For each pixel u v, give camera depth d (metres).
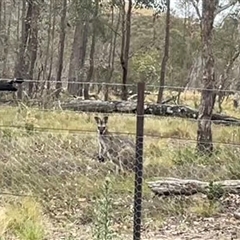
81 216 7.54
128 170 10.42
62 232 6.92
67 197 8.34
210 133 12.17
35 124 13.48
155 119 15.61
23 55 24.52
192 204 8.22
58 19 38.47
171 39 40.28
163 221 7.56
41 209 7.72
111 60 39.97
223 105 30.95
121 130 13.88
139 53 37.66
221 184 8.69
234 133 13.05
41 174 9.27
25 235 6.50
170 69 39.62
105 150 10.88
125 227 7.05
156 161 10.20
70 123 14.10
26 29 24.89
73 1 28.98
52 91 20.25
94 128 13.70
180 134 14.16
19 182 8.93
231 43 31.36
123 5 29.05
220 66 34.34
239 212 7.97
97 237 5.52
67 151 10.52
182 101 25.56
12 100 18.14
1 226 6.66
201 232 7.17
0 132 10.71
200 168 9.83
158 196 8.48
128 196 8.17
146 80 36.41
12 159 9.68
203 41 12.98
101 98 27.56
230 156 10.12
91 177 9.38
